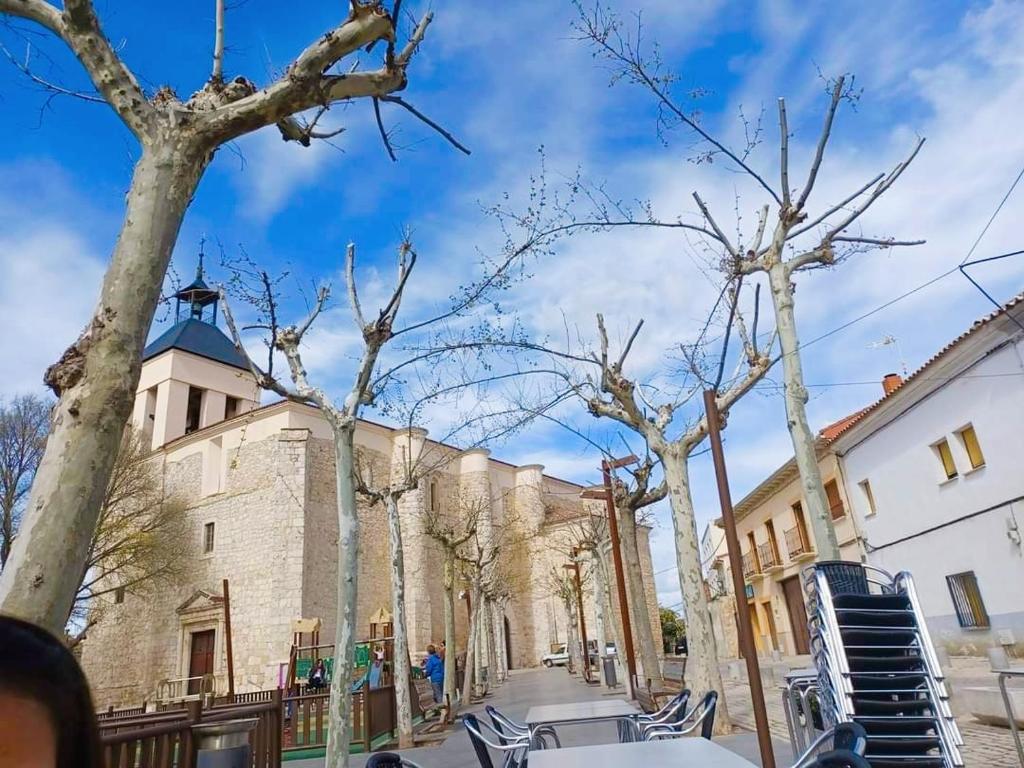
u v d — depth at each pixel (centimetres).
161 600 3750
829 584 566
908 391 1906
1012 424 1568
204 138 431
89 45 420
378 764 374
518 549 5141
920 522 1934
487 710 694
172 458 4084
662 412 1173
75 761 92
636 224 980
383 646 2575
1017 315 1498
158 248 389
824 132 873
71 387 341
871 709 517
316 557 3600
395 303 856
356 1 478
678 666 1529
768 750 483
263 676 3266
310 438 3797
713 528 4344
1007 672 633
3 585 299
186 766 587
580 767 363
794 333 886
